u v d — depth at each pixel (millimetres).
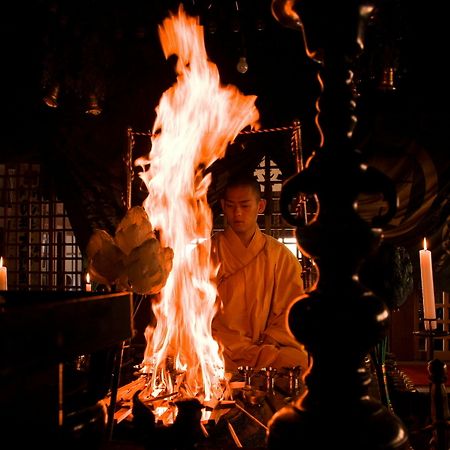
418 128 4254
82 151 4387
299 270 2809
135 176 4293
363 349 580
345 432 552
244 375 1843
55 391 585
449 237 4242
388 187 601
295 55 4207
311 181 606
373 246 601
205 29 4148
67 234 5477
